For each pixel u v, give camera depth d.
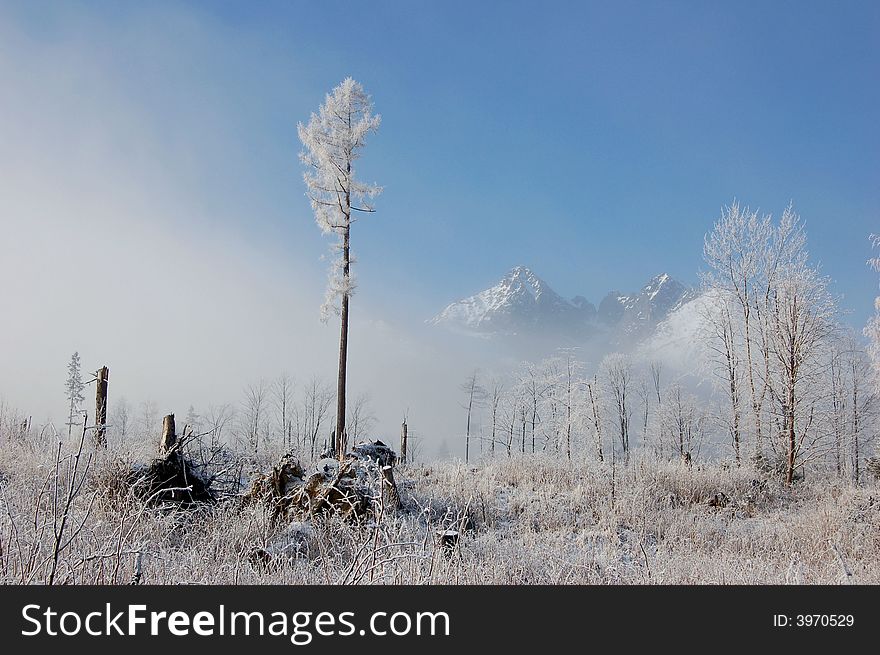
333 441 23.39
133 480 10.45
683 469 20.73
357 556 5.41
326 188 25.09
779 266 28.30
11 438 13.96
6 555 5.09
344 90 25.27
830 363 27.39
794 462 25.88
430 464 22.20
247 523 8.98
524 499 16.20
